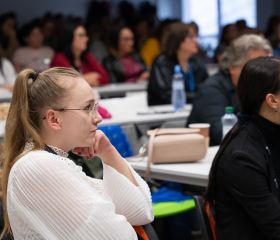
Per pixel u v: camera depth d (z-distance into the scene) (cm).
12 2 944
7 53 703
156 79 471
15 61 684
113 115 374
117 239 141
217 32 1019
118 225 142
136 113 388
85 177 154
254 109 191
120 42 663
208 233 192
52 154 142
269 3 998
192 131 261
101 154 171
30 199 136
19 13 954
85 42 588
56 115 144
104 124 332
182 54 474
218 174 189
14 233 142
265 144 188
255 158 183
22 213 137
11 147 147
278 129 191
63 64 576
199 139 252
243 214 185
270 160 187
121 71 655
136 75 672
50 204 136
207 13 1034
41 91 143
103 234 139
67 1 995
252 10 1000
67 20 895
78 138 146
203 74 489
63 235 136
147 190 172
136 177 173
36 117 145
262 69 188
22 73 145
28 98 144
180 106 416
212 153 277
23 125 145
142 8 980
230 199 187
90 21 902
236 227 185
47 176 137
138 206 165
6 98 473
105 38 681
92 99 148
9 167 147
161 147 251
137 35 805
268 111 189
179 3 1090
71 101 144
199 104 330
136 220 165
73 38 581
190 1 1069
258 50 312
